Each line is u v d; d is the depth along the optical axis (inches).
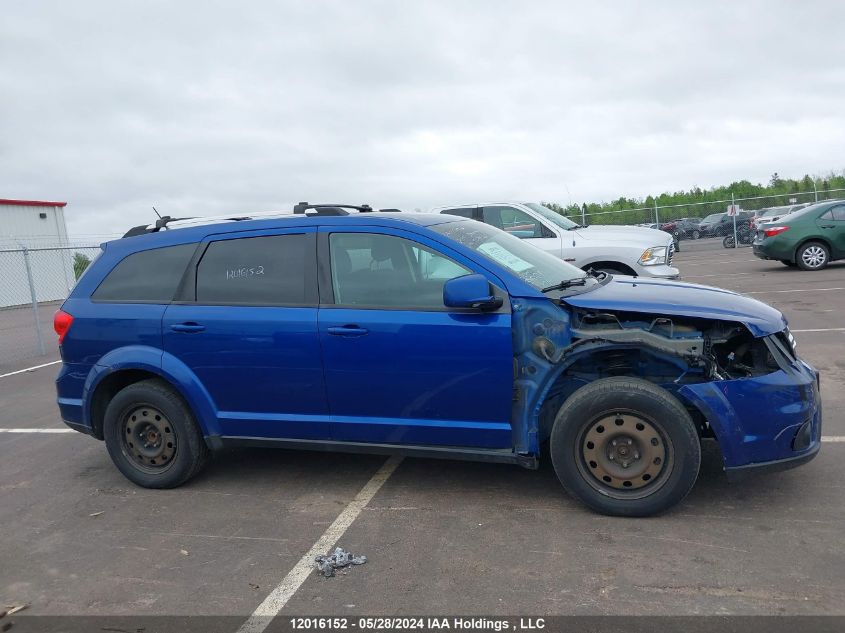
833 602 118.6
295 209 196.1
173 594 135.0
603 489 155.5
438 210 434.9
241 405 179.8
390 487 182.4
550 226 407.5
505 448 161.5
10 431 265.6
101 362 190.1
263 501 178.9
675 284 181.3
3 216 981.8
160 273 189.3
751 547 138.8
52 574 146.9
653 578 129.4
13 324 677.3
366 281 169.0
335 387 169.5
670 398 148.3
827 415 218.1
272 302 175.3
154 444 191.0
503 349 155.2
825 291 483.8
